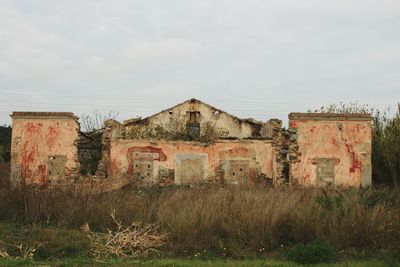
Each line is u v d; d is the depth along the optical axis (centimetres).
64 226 1553
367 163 2931
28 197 1688
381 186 2523
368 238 1347
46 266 1138
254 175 3092
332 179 2928
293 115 2948
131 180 2878
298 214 1442
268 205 1486
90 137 3378
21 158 3014
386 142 2888
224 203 1563
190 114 3653
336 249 1323
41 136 3033
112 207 1617
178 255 1329
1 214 1647
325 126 2959
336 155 2942
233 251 1340
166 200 1688
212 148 3114
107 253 1304
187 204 1588
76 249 1345
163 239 1385
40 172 3009
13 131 3028
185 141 3116
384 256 1230
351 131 2953
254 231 1404
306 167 2934
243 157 3109
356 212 1441
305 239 1395
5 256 1257
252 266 1139
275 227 1412
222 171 3094
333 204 1529
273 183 2958
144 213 1582
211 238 1389
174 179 3089
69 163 3025
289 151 2948
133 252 1331
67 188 1862
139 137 3466
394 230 1336
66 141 3036
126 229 1414
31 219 1597
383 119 3153
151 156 3106
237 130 3631
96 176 3061
